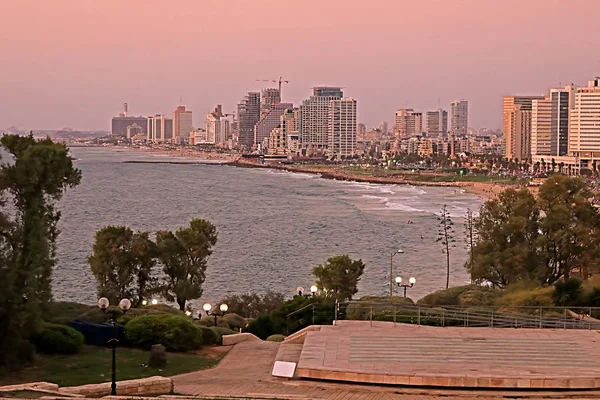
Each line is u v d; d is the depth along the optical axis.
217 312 60.34
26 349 36.25
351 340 38.75
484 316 46.03
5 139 41.56
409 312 47.47
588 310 52.25
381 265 126.19
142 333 40.97
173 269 74.00
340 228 181.25
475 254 72.69
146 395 30.70
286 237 165.00
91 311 44.34
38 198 39.00
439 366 34.12
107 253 70.56
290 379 34.06
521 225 70.12
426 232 172.38
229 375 35.44
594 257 69.00
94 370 35.66
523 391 32.16
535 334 40.44
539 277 68.50
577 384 32.19
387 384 32.81
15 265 36.56
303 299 53.91
